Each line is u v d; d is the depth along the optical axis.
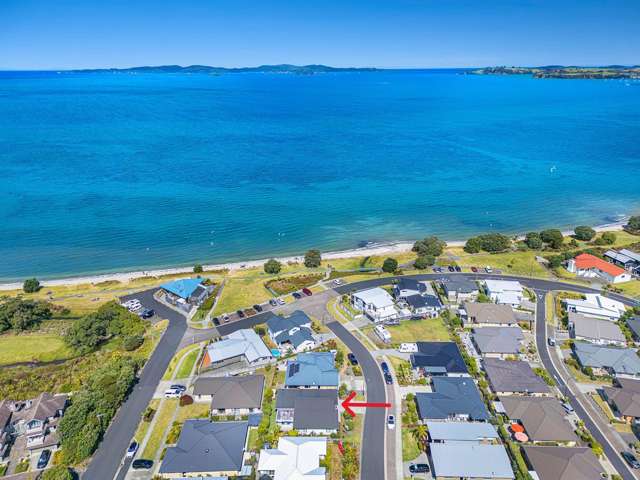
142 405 73.38
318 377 77.12
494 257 129.75
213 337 92.31
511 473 59.66
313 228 156.12
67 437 64.06
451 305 103.88
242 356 84.56
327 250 139.62
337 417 68.25
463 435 65.56
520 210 174.88
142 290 112.62
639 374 79.56
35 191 186.12
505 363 80.56
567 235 148.00
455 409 70.00
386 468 61.78
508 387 75.38
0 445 63.34
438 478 59.84
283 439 64.50
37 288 113.19
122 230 152.25
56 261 131.25
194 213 167.38
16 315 94.44
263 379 76.81
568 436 65.38
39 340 91.56
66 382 79.06
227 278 118.06
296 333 88.75
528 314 100.06
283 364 82.88
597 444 65.00
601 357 82.38
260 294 109.31
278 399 72.31
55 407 69.25
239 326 96.00
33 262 130.50
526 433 66.62
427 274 118.62
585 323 93.12
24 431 67.50
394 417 70.69
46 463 61.97
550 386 77.56
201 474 60.44
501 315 95.94
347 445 64.94
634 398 71.31
